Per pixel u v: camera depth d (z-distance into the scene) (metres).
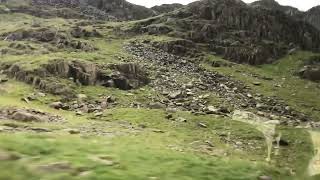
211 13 186.50
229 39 173.25
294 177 28.12
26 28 134.12
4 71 84.25
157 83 98.69
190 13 186.00
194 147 43.91
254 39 180.62
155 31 167.88
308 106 114.12
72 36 141.75
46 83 76.38
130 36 162.62
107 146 29.75
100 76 88.44
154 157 28.12
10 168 19.64
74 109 67.62
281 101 113.69
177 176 24.02
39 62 85.38
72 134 38.19
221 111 81.44
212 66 144.38
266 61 171.00
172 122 64.44
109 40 149.38
